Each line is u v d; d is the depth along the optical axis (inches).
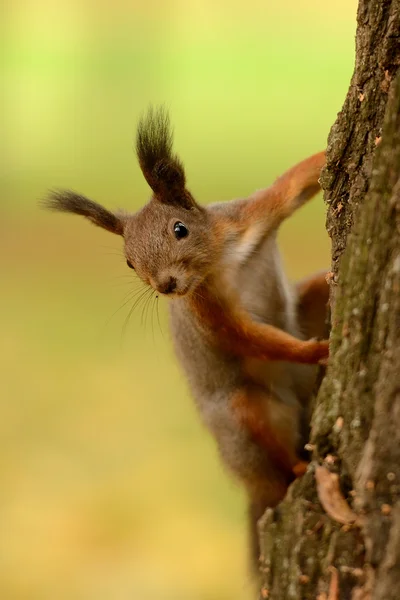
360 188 218.7
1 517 506.6
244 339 285.1
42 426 590.6
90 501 514.9
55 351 702.5
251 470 299.3
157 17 1291.8
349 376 197.9
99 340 719.1
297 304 307.6
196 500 518.3
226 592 444.5
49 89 1215.6
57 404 622.8
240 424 297.9
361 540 193.9
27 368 674.2
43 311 766.5
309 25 1262.3
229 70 1215.6
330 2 1295.5
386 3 209.8
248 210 294.0
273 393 300.5
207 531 493.7
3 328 732.7
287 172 293.3
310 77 1176.2
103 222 297.9
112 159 1109.1
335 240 228.1
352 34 1245.7
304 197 290.7
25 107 1203.9
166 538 480.1
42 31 1269.7
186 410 615.8
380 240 190.1
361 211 197.0
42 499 517.7
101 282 824.9
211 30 1309.1
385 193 189.3
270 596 214.8
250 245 291.1
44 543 483.5
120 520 504.1
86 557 475.2
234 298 287.9
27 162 1095.6
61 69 1234.0
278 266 299.6
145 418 604.4
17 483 532.7
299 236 818.2
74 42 1258.6
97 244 927.0
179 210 286.5
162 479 538.3
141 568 462.0
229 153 1010.7
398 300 184.9
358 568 193.9
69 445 572.4
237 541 481.7
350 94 221.8
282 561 211.5
